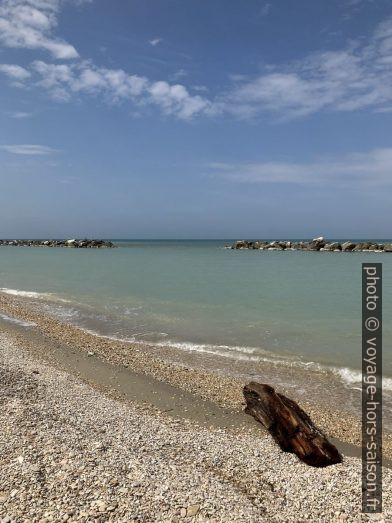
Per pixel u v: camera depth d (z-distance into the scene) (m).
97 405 10.95
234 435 9.84
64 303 27.62
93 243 153.62
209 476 7.70
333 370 14.55
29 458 7.70
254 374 14.24
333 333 19.20
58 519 6.18
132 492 6.93
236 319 22.36
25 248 146.12
